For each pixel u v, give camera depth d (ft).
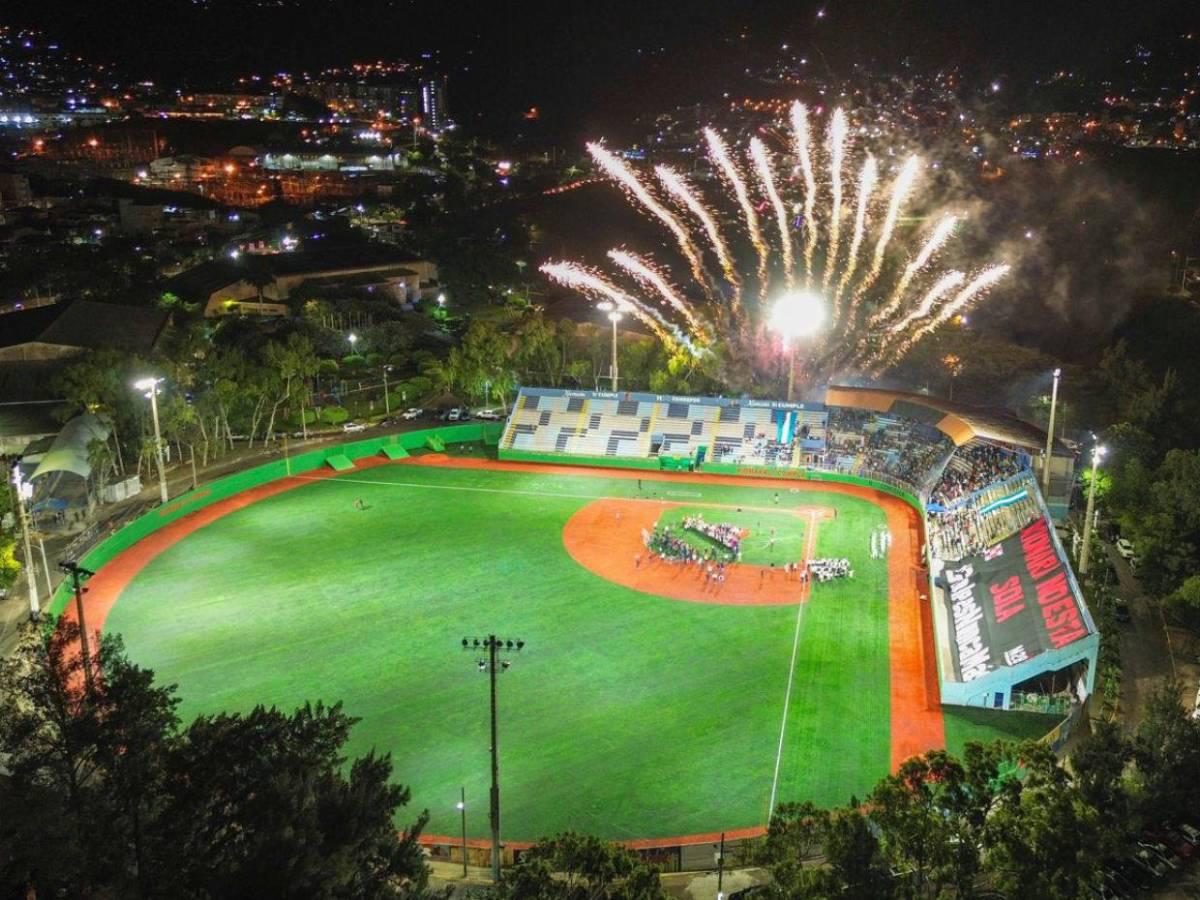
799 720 212.84
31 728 118.52
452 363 460.55
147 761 119.55
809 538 322.75
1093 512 297.33
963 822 136.77
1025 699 215.51
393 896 115.03
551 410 425.28
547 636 253.24
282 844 100.53
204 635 253.85
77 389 364.99
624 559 305.32
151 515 330.75
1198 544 253.44
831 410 403.95
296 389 426.92
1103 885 145.18
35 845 99.19
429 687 227.40
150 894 107.04
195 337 495.82
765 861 136.46
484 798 185.16
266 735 128.16
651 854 164.04
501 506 355.97
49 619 165.17
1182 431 375.04
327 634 254.47
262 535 327.06
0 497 295.48
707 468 394.52
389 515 346.54
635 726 210.38
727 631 256.11
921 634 254.47
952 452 353.10
